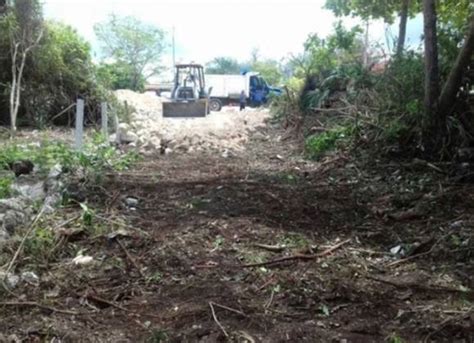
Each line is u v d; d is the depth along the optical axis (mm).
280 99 19141
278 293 4043
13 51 15086
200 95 23250
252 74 33250
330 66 15555
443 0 12375
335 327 3561
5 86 15102
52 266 4508
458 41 10805
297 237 5375
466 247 5082
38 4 15812
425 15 9430
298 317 3688
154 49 37969
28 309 3727
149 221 5781
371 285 4277
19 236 4871
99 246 4965
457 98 9617
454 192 7309
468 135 9375
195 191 7293
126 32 35938
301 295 4008
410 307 3879
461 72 9188
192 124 16609
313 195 7297
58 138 12828
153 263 4602
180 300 3910
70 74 16141
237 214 6148
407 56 11227
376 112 10469
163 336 3365
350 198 7195
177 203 6629
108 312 3738
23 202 5914
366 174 8773
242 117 19484
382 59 13805
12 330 3424
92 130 14438
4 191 6426
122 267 4508
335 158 9836
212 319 3613
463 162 8891
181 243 5082
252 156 11359
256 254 4855
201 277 4332
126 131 12578
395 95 10391
